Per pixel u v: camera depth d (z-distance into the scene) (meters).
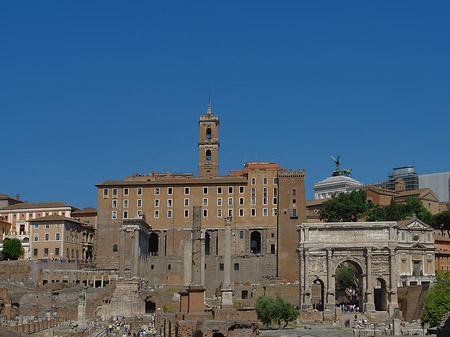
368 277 159.25
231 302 123.81
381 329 118.25
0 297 146.50
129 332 123.94
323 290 162.75
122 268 189.12
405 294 154.75
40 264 189.12
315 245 162.50
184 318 89.94
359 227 163.12
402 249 171.00
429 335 102.88
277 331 121.81
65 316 153.00
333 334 117.44
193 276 96.19
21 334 90.69
